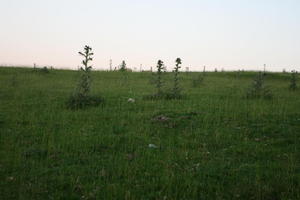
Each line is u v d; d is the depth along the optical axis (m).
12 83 23.66
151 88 24.00
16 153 8.36
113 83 27.28
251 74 37.84
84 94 15.70
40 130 10.77
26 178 6.86
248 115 13.45
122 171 7.35
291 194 6.24
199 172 7.31
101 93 20.05
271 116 13.30
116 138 9.90
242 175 7.17
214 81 31.91
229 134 10.60
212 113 13.73
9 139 9.60
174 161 8.09
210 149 9.23
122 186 6.52
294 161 8.11
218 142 9.82
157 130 11.11
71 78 30.36
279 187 6.52
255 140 10.14
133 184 6.67
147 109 14.78
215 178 7.09
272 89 25.47
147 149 8.99
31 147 8.89
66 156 8.33
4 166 7.45
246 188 6.43
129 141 9.69
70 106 14.98
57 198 5.98
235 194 6.25
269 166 7.73
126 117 13.11
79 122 12.09
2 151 8.46
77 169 7.45
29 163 7.72
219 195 6.23
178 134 10.73
